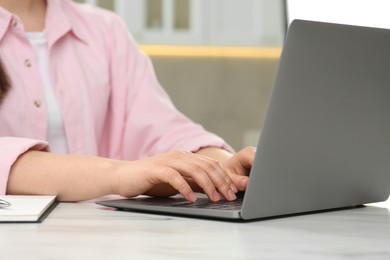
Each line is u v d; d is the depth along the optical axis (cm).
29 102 156
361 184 103
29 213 86
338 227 85
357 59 90
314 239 75
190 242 72
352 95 91
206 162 104
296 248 69
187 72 273
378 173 105
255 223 88
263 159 85
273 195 89
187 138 167
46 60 163
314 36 83
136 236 76
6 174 113
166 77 271
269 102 82
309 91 85
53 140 162
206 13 283
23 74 157
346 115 92
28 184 113
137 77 181
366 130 97
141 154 175
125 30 185
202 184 101
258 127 271
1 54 155
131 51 182
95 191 111
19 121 155
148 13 282
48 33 163
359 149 97
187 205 97
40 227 82
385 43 93
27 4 166
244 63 279
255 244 71
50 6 167
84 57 170
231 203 99
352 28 87
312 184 94
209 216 90
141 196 117
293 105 84
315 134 89
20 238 74
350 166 98
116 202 103
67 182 112
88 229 81
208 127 269
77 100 164
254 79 277
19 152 115
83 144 164
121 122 177
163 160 107
